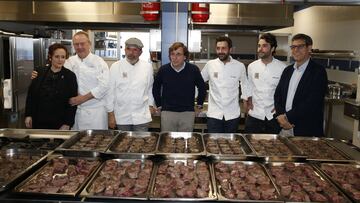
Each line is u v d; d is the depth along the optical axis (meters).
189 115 3.24
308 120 2.80
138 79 3.15
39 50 4.91
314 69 2.78
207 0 2.04
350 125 4.62
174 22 3.56
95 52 6.79
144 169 1.96
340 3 2.07
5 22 4.95
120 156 2.11
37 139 2.46
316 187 1.78
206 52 4.81
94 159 2.10
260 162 2.09
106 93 3.12
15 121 4.45
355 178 1.88
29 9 4.40
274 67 3.24
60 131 2.60
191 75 3.21
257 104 3.31
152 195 1.65
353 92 4.56
